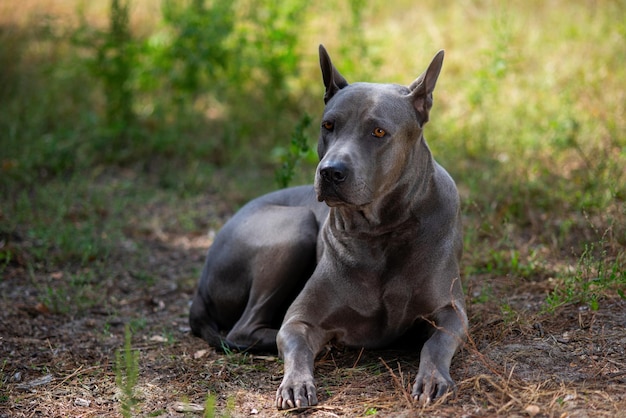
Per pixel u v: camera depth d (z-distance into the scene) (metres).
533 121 12.02
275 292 7.25
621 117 11.72
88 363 7.09
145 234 10.49
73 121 13.35
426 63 14.33
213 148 12.87
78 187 11.38
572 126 11.34
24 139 12.31
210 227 10.71
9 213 10.47
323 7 16.25
